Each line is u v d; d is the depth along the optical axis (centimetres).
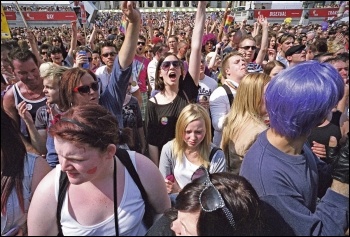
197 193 90
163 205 130
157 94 253
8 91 113
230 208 83
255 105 172
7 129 106
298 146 103
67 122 96
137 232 119
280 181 98
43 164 124
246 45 355
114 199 111
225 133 188
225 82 257
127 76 185
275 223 92
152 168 124
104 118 104
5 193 109
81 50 222
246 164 110
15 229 116
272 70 266
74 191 109
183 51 372
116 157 118
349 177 86
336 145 139
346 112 138
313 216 90
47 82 135
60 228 112
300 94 92
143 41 344
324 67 98
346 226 87
